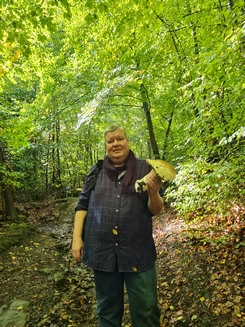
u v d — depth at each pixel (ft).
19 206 40.55
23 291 14.69
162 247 18.70
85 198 7.63
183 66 19.95
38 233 26.09
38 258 19.33
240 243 13.64
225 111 13.23
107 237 6.75
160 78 29.07
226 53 9.90
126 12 16.35
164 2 14.38
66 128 55.16
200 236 16.76
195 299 11.76
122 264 6.59
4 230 24.14
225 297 10.98
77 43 26.30
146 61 24.20
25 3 13.65
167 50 20.66
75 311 12.99
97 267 6.77
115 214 6.77
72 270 17.46
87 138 56.54
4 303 13.62
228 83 11.00
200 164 13.14
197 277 12.92
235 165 12.41
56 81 31.99
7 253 19.71
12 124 23.66
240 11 11.35
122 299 7.22
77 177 62.44
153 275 6.85
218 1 16.51
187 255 15.30
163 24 17.39
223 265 12.80
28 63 24.06
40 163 53.88
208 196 13.37
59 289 15.05
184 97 13.98
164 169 6.13
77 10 22.82
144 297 6.60
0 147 28.53
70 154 61.62
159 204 6.66
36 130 31.89
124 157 7.11
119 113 40.47
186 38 21.12
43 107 32.58
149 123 35.45
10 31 14.51
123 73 23.41
